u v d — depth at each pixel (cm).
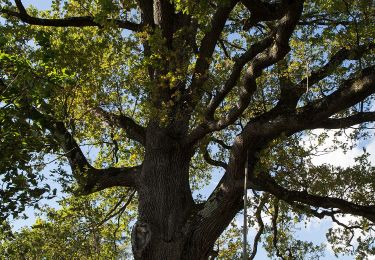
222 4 1002
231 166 1102
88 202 1501
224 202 1115
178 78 1030
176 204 1166
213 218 1116
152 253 1102
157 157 1212
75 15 1508
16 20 1260
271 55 960
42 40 1038
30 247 1401
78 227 1493
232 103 1413
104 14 1006
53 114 1128
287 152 1218
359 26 938
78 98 1332
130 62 1167
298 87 1113
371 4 923
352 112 1188
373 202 1202
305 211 1134
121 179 1276
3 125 952
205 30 1034
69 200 1468
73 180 1141
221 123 1079
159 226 1130
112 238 1692
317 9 1277
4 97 959
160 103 1147
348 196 1206
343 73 1112
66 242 1467
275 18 1108
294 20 902
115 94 1368
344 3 933
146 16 1307
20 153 944
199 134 1154
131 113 1556
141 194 1190
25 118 962
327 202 1125
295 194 1135
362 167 1217
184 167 1231
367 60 1047
